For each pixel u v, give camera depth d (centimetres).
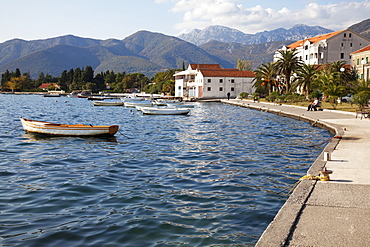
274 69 8475
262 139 2872
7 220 1093
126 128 3878
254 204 1224
